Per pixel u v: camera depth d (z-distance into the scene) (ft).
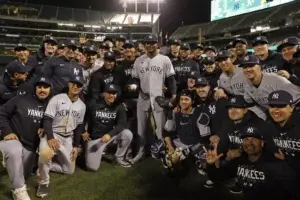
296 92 12.42
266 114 13.26
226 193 13.23
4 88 16.55
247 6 102.83
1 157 17.57
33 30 110.52
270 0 94.22
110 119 16.16
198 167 15.40
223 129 12.55
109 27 116.78
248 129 9.86
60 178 14.82
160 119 16.99
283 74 13.43
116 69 18.60
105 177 14.98
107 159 17.72
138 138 17.61
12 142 12.18
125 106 18.39
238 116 12.01
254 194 9.89
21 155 12.05
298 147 10.29
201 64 22.59
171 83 17.11
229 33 106.73
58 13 115.44
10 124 13.16
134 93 18.92
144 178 14.88
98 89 17.37
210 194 13.15
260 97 13.41
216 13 115.14
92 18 118.32
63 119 14.44
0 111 12.96
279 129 10.65
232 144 12.09
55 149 13.10
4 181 14.15
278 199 9.75
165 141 15.76
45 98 13.53
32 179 14.49
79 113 14.89
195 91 15.53
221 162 12.25
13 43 102.06
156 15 121.80
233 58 18.72
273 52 15.26
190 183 14.34
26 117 13.08
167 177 15.01
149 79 16.94
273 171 9.45
